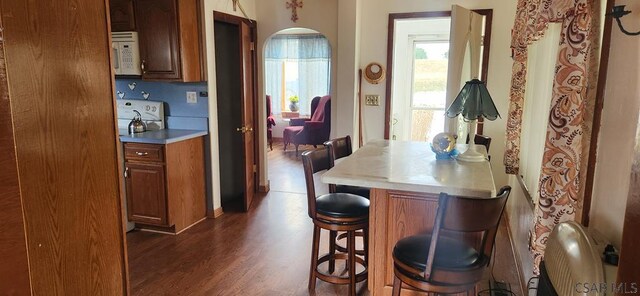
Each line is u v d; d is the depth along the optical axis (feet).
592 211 4.80
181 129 12.86
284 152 24.45
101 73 4.75
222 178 14.78
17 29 3.80
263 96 15.42
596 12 4.78
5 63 3.45
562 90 4.75
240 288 8.60
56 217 4.30
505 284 8.68
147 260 9.93
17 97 3.83
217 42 13.97
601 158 4.62
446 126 11.47
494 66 13.39
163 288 8.59
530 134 9.07
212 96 12.64
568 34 4.67
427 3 13.88
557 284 3.97
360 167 7.30
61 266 4.39
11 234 3.41
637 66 3.79
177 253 10.34
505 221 12.70
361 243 11.03
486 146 10.75
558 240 4.16
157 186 11.32
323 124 22.75
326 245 10.84
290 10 14.67
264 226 12.25
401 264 5.97
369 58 14.82
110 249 5.02
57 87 4.23
